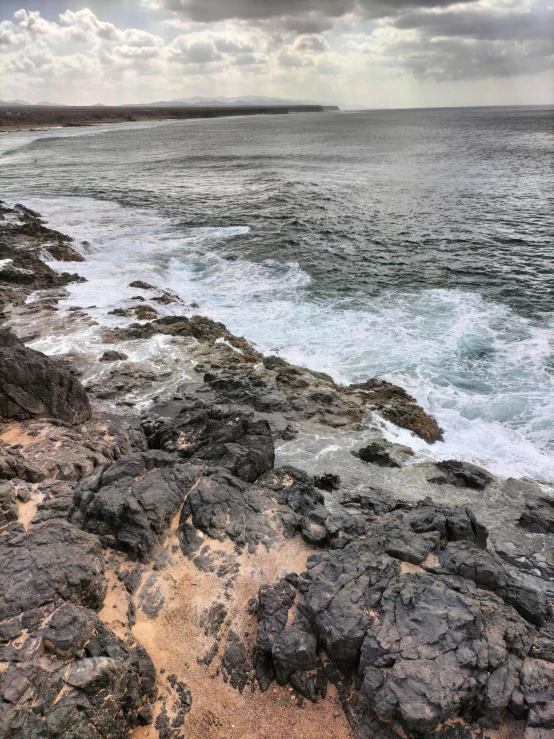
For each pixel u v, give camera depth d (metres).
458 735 7.48
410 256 37.00
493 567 10.08
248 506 11.91
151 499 10.92
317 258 36.78
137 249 38.22
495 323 26.53
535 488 15.20
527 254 36.91
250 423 16.02
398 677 7.79
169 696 8.12
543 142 116.00
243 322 27.27
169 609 9.31
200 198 57.28
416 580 9.56
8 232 38.00
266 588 9.54
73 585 8.73
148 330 24.56
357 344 24.73
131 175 74.75
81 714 7.06
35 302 27.59
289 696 8.28
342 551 10.34
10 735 6.62
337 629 8.49
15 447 13.44
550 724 7.44
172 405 18.34
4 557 9.19
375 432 18.02
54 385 15.77
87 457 13.38
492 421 19.03
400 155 96.56
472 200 54.62
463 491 15.04
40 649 7.64
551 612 9.92
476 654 8.12
